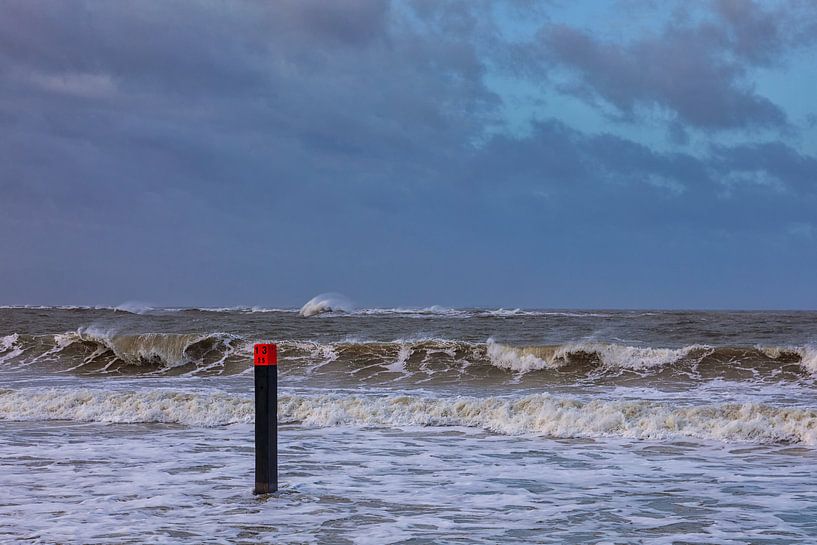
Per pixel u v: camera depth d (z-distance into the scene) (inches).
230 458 443.8
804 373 820.0
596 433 521.7
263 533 279.1
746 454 454.9
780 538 269.6
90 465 422.6
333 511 312.8
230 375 900.6
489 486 363.9
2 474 397.4
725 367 846.5
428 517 302.4
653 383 792.9
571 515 305.1
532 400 592.1
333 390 759.1
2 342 1018.1
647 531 279.4
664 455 452.8
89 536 276.4
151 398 641.6
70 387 780.6
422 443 495.8
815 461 433.4
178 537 274.2
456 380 830.5
